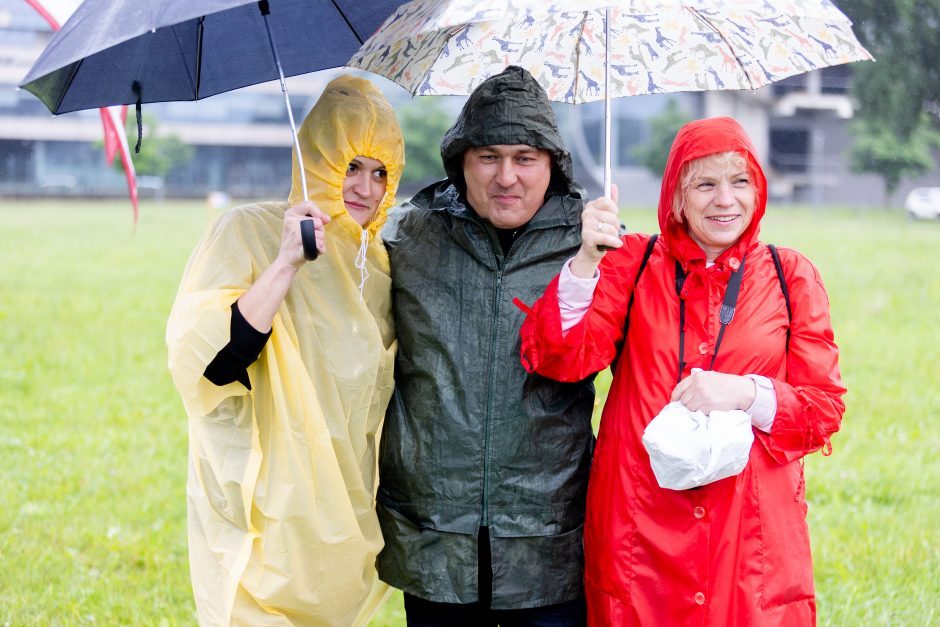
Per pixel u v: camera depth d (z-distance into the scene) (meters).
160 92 3.30
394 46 3.22
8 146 51.31
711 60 3.39
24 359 11.16
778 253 2.98
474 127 3.01
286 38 3.37
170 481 7.34
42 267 19.75
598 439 3.07
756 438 2.87
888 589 5.35
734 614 2.84
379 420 3.27
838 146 51.66
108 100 3.24
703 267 2.93
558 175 3.18
